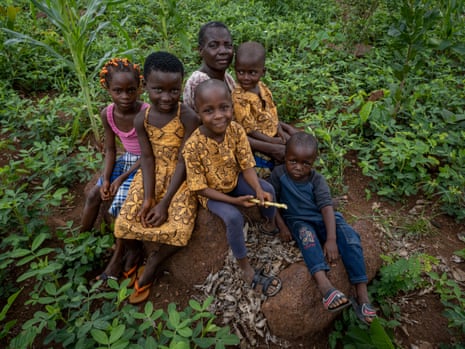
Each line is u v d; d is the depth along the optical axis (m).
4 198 2.95
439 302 2.79
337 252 2.57
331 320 2.54
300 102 4.77
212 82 2.37
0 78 5.20
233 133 2.62
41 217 3.38
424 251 3.14
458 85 4.98
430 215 3.44
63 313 2.66
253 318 2.52
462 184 3.45
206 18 6.73
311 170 2.80
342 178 3.74
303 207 2.72
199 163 2.57
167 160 2.77
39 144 3.74
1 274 2.81
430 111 4.26
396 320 2.64
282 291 2.47
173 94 2.54
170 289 2.86
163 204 2.64
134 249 2.90
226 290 2.70
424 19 3.76
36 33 6.04
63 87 5.15
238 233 2.52
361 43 6.35
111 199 3.06
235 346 2.47
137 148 3.06
